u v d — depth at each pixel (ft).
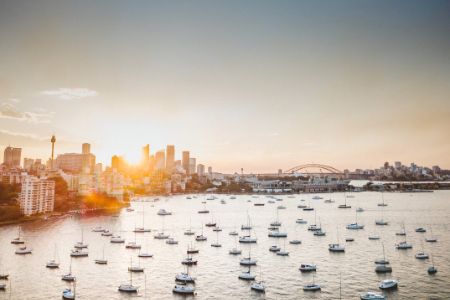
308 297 510.17
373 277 596.29
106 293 531.09
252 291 536.01
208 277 604.90
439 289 534.37
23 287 556.92
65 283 574.97
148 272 636.89
